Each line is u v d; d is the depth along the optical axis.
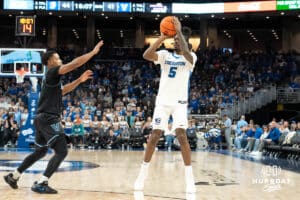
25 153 13.51
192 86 24.05
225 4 25.80
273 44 34.38
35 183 5.43
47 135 5.41
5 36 34.84
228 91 23.16
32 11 25.30
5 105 19.81
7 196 5.02
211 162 11.20
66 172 8.18
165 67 5.45
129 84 24.84
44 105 5.49
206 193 5.69
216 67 26.06
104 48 28.56
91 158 11.93
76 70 25.62
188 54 5.28
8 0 25.05
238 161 11.63
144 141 17.81
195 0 26.02
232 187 6.39
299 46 30.03
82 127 17.66
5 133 17.30
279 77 24.83
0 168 8.76
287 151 13.31
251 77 24.59
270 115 22.36
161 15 26.09
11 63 16.75
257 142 15.23
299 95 22.55
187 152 5.50
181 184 6.53
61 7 25.41
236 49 35.06
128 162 10.71
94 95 23.12
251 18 27.42
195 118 19.48
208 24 30.09
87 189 5.81
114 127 17.92
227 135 17.89
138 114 18.81
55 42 29.92
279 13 25.00
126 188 5.96
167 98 5.43
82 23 32.41
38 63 16.72
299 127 13.97
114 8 25.89
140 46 30.20
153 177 7.51
